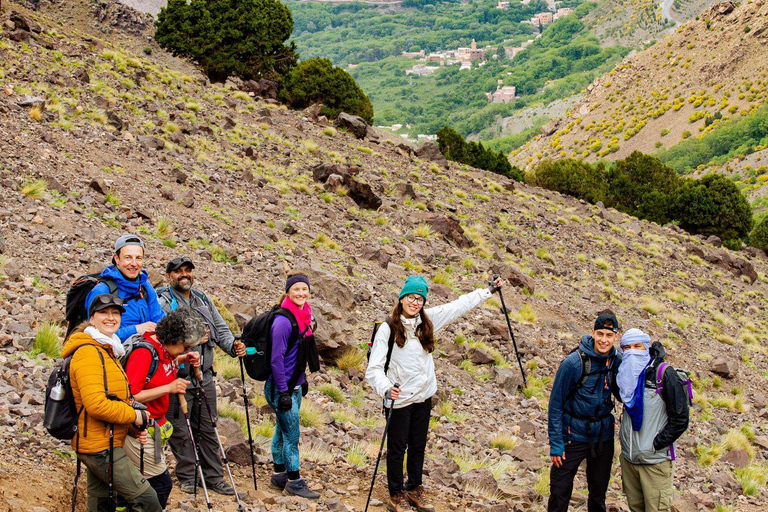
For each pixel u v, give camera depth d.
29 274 11.27
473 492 8.41
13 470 5.79
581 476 11.46
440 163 38.69
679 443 14.94
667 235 42.88
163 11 48.44
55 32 29.62
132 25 94.50
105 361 4.91
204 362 6.73
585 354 6.79
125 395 5.00
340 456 8.75
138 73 28.98
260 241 17.69
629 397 6.80
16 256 11.62
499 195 36.62
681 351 23.48
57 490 5.86
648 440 6.84
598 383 6.82
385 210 25.95
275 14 49.03
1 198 13.49
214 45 47.22
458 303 7.12
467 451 10.81
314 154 30.22
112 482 4.92
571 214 38.59
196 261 14.75
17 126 17.45
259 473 7.65
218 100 32.66
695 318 28.61
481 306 19.81
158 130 23.34
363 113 44.91
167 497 5.63
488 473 9.01
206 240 16.12
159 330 5.45
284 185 23.55
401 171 33.38
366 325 15.27
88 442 4.93
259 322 6.77
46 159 16.28
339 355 12.98
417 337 6.80
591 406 6.81
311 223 21.17
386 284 18.69
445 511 7.58
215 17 48.09
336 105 44.53
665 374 6.77
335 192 25.48
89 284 5.81
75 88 23.00
